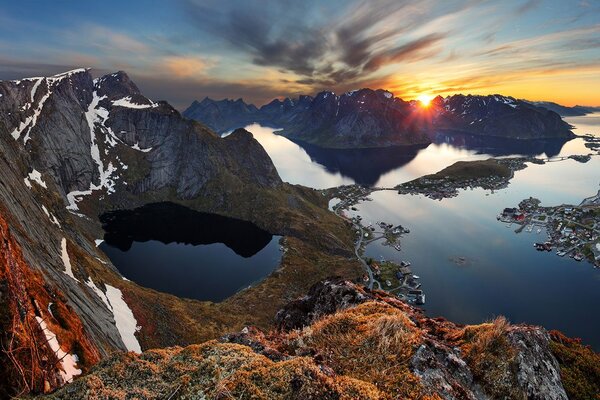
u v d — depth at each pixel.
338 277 23.88
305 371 10.36
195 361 12.62
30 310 21.20
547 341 13.60
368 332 13.20
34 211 96.12
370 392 9.92
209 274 193.25
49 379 16.48
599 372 12.57
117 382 11.96
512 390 11.01
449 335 14.11
